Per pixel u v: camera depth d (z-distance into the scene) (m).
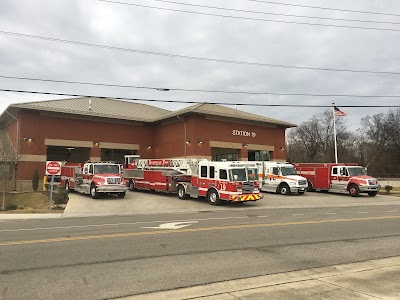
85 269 7.30
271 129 43.03
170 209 21.03
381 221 14.99
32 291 5.96
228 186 22.28
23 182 31.92
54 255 8.48
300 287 6.16
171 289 6.13
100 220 15.85
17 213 19.02
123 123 39.19
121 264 7.70
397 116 77.50
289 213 18.53
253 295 5.74
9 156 27.78
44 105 34.56
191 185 25.06
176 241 10.27
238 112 42.03
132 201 24.39
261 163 32.41
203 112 36.00
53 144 34.09
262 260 8.15
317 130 87.50
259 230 12.37
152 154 41.22
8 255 8.46
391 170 77.12
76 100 40.75
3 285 6.27
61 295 5.79
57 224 14.39
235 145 39.41
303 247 9.62
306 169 34.12
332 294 5.76
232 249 9.27
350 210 20.22
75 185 28.58
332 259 8.32
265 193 31.58
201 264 7.75
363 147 86.31
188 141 36.53
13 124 35.84
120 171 27.47
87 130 36.50
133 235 11.26
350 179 30.50
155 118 40.19
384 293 5.81
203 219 15.77
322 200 26.69
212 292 5.96
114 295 5.82
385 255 8.78
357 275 6.96
